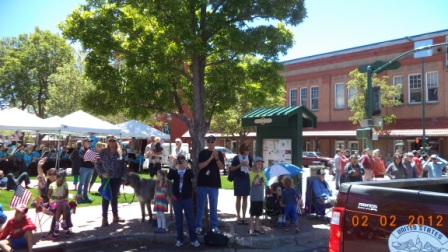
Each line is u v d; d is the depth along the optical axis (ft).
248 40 31.04
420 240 10.26
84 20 30.09
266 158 37.81
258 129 38.75
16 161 66.69
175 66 33.53
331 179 73.51
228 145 140.05
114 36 33.09
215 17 30.86
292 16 33.12
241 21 32.76
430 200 10.28
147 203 30.96
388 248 10.78
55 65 153.28
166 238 26.96
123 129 74.38
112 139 30.22
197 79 32.78
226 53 35.76
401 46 101.71
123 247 25.85
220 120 104.06
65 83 118.01
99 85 32.94
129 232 27.84
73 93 117.19
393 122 99.50
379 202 11.19
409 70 100.73
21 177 46.80
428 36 96.48
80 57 123.65
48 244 24.26
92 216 33.58
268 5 30.96
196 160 31.96
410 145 98.58
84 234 27.22
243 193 29.89
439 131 92.02
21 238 22.95
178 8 29.19
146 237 27.17
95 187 51.55
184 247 25.68
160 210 27.73
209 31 31.40
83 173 39.63
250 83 38.75
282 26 35.65
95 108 33.83
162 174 27.99
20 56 150.61
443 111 94.99
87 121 61.41
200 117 32.83
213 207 26.91
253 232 27.84
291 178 32.68
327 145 117.39
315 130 119.24
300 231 28.91
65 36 30.83
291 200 28.91
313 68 123.13
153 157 47.60
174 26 29.27
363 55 110.11
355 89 110.63
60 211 26.09
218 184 27.12
